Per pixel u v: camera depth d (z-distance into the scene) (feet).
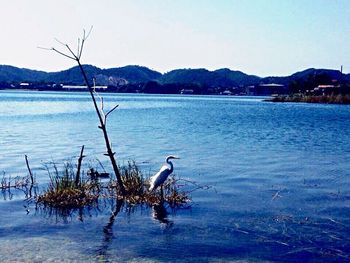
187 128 200.23
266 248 48.14
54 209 63.93
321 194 73.05
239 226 55.72
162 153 119.34
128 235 52.42
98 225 56.39
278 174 89.81
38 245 48.57
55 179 77.51
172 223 57.11
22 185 78.33
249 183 81.05
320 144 142.10
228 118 273.13
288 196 71.56
